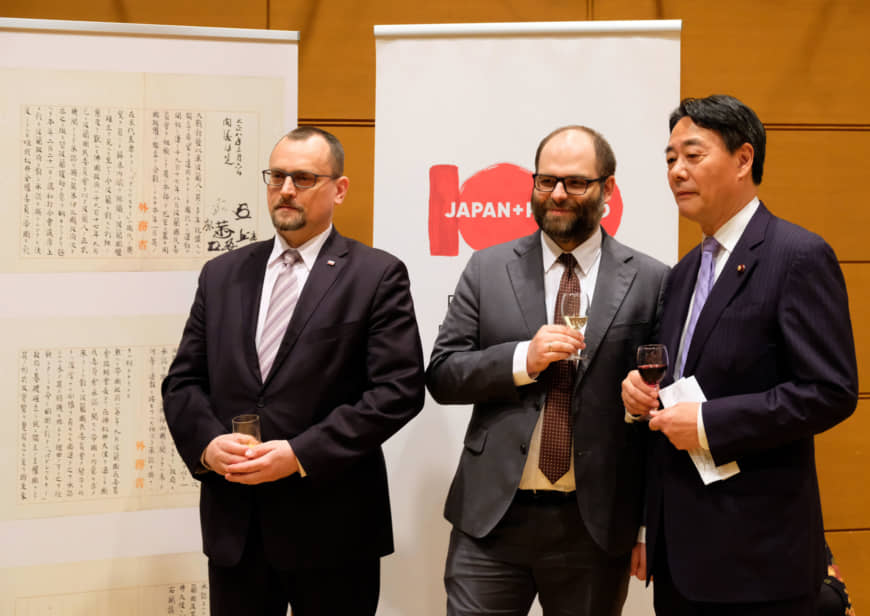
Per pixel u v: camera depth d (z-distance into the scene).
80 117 2.49
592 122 2.56
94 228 2.51
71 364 2.51
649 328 2.02
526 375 1.89
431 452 2.59
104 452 2.53
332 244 2.14
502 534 1.98
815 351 1.58
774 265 1.66
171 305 2.56
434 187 2.59
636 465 2.00
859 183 2.88
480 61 2.57
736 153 1.74
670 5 2.82
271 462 1.82
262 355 2.03
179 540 2.56
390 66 2.58
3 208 2.46
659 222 2.56
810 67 2.85
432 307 2.60
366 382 2.08
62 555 2.50
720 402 1.64
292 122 2.61
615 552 1.92
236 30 2.57
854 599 2.90
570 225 1.96
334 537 1.94
